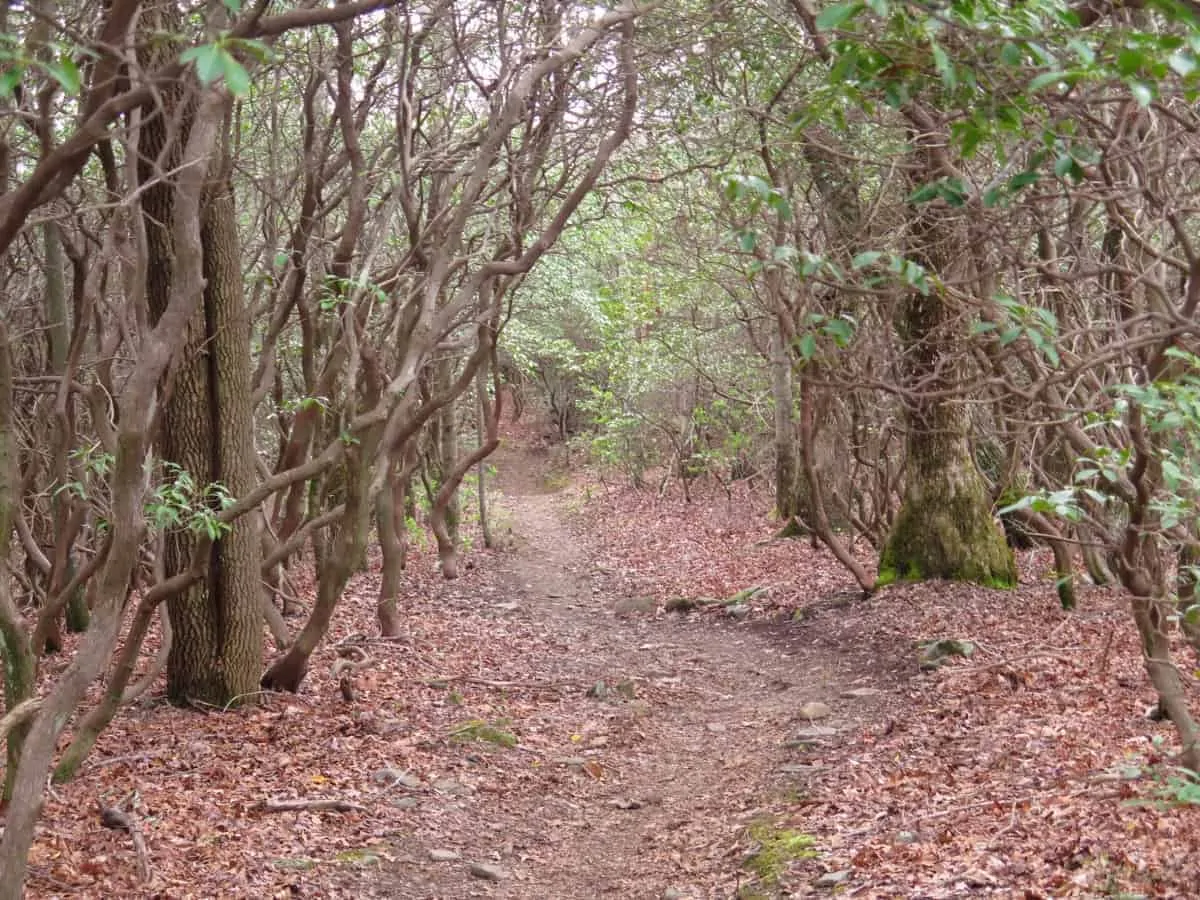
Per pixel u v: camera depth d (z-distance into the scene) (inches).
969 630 442.0
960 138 136.7
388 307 437.4
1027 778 255.3
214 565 364.2
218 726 343.0
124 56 128.3
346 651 459.5
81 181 313.4
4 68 123.8
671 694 427.8
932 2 114.6
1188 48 104.0
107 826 249.3
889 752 304.7
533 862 261.7
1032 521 529.0
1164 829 202.2
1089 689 330.3
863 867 220.4
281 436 573.3
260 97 442.0
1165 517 151.8
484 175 333.7
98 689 394.6
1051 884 189.6
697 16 353.4
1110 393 183.0
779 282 264.5
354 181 376.8
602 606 645.9
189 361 357.4
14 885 161.6
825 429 669.9
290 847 249.3
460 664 465.1
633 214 526.3
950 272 202.2
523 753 343.3
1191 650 346.0
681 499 1226.6
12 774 229.1
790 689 418.3
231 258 364.8
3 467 220.7
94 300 292.0
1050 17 122.0
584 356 1339.8
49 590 324.8
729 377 1011.3
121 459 164.2
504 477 1764.3
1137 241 152.8
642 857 263.6
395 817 276.1
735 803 290.0
